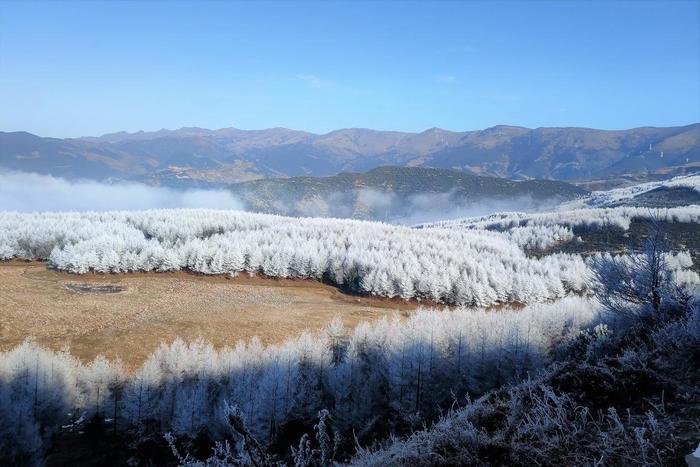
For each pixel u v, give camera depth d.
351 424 31.36
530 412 6.55
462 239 104.94
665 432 5.54
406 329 35.44
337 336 40.47
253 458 6.07
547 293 72.69
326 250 83.88
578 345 17.70
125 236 87.88
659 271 14.32
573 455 5.39
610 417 6.23
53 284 63.41
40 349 33.06
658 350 9.12
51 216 109.50
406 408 31.73
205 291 67.00
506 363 32.41
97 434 30.70
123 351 40.06
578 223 117.69
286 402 30.91
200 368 33.28
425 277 72.44
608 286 15.18
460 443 5.81
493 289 73.38
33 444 27.14
